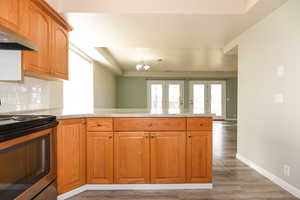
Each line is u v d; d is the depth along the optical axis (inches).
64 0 93.0
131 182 86.1
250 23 108.2
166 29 117.0
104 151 85.7
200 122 85.7
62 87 128.3
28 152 50.1
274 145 94.3
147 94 350.3
